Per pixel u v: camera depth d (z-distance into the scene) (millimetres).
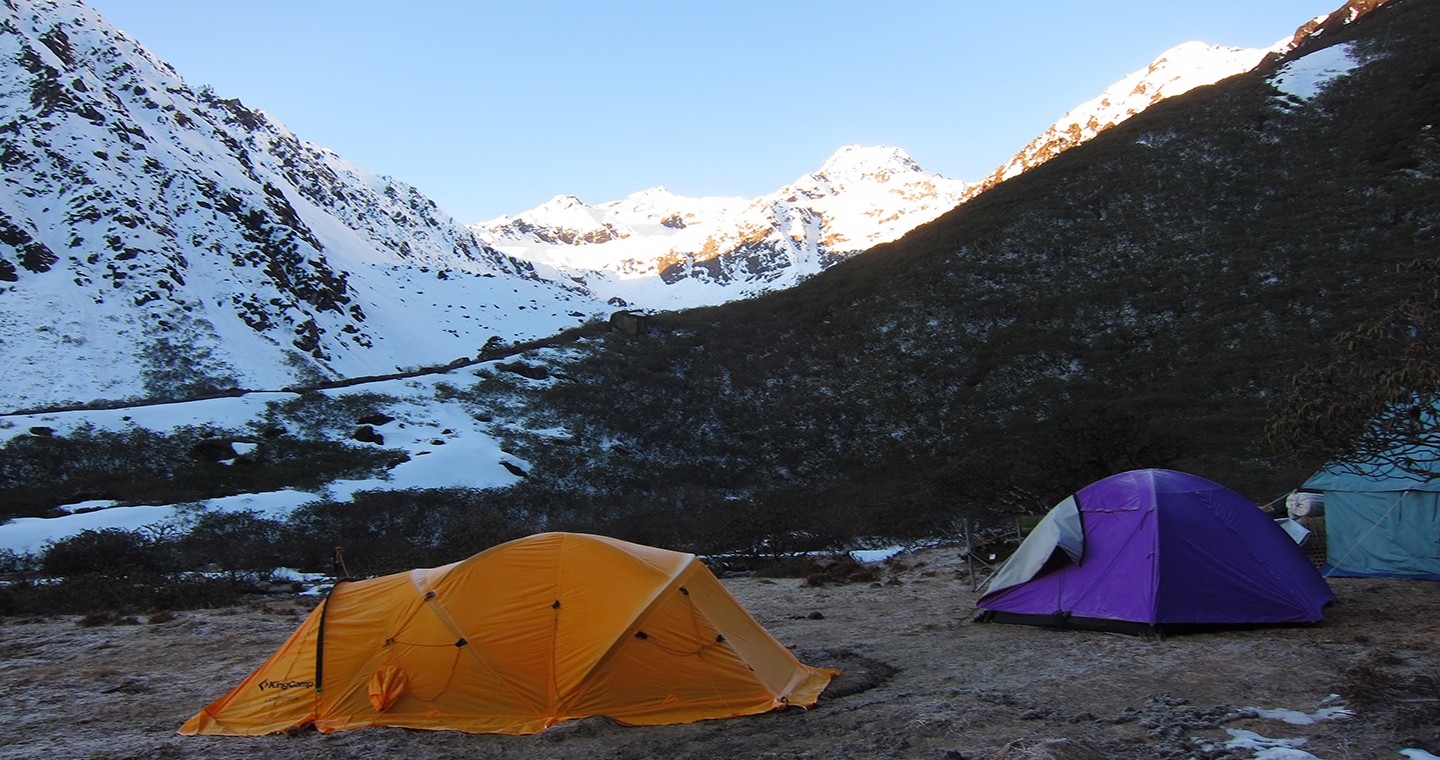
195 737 6430
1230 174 56781
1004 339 48875
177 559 22641
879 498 33688
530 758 5680
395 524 31547
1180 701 6355
